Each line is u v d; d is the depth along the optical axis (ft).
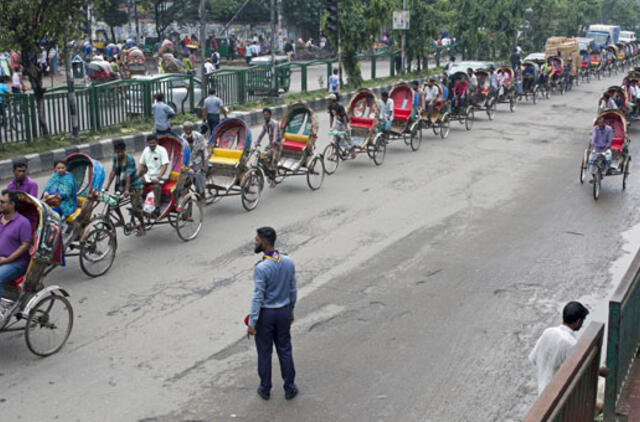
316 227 38.96
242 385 22.20
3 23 52.47
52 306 24.53
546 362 18.26
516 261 33.94
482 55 154.51
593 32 197.98
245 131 41.32
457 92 73.10
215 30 161.58
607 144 47.06
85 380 22.29
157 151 34.86
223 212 41.81
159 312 27.48
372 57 112.16
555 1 181.16
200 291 29.68
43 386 21.85
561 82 110.11
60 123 56.39
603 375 16.66
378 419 20.39
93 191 30.30
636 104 78.23
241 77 79.82
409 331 26.18
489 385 22.41
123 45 128.16
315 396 21.59
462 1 146.30
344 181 50.29
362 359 23.97
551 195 47.14
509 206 44.06
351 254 34.58
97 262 31.50
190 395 21.52
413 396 21.66
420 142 64.39
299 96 89.20
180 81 71.92
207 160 41.47
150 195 34.45
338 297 29.25
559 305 28.86
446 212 42.45
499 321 27.20
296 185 48.88
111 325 26.23
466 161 57.98
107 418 20.18
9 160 48.80
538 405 11.71
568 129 75.56
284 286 21.08
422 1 122.72
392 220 40.57
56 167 30.22
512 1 154.30
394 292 29.86
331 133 52.06
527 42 175.73
